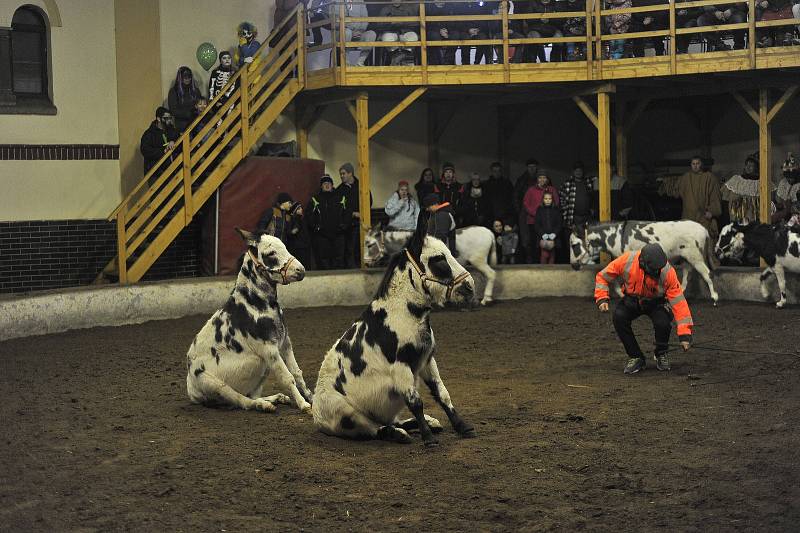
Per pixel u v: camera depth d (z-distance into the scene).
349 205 17.22
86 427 8.23
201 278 15.80
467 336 13.14
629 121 18.56
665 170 20.56
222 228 16.53
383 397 7.26
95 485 6.55
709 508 5.86
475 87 17.70
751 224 14.80
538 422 8.09
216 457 7.18
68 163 16.38
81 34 16.53
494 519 5.76
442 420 8.26
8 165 15.77
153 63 17.17
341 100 17.61
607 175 17.09
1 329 13.00
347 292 16.69
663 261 9.73
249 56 17.52
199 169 16.20
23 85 16.19
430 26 17.22
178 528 5.70
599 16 16.53
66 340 13.09
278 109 17.11
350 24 17.61
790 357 10.76
